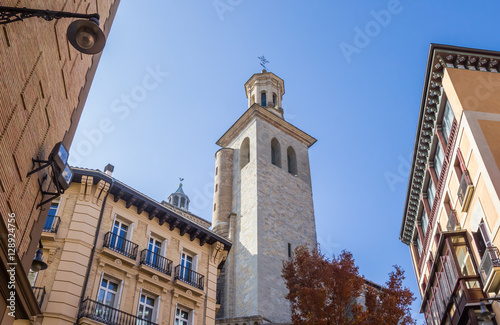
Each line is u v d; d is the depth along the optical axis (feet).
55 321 61.46
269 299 128.98
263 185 158.10
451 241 81.46
